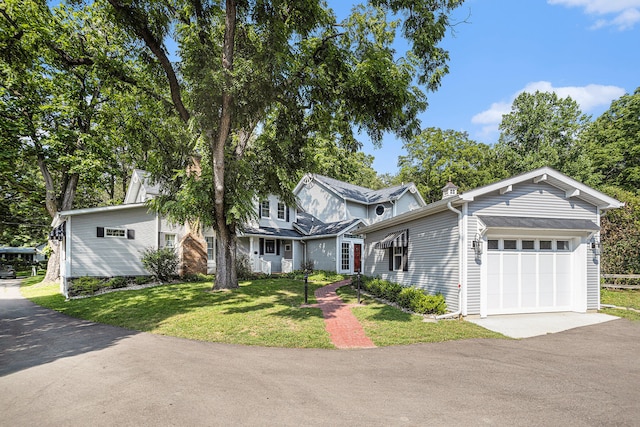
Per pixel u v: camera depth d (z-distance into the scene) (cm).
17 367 641
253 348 746
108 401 474
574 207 1184
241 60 1105
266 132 1675
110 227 1814
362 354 702
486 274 1073
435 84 1198
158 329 922
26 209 3166
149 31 1229
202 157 1488
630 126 3222
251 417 423
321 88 1202
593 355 702
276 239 2603
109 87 1544
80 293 1608
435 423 410
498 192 1111
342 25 1253
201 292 1483
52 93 1973
